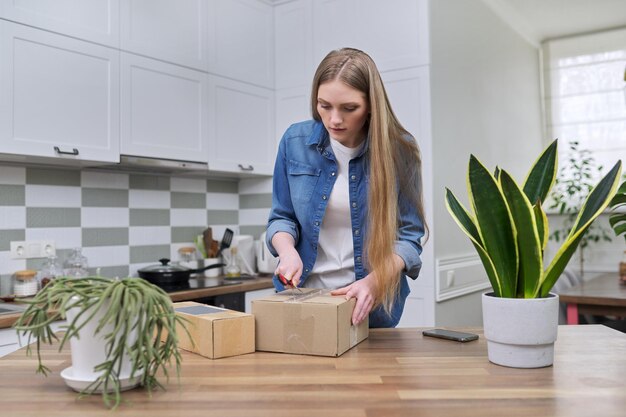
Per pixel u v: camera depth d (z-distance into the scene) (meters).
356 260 1.48
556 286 3.38
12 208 2.39
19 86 2.12
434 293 2.74
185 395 0.83
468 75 3.26
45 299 0.84
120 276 2.81
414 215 1.42
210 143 2.91
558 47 4.51
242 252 3.23
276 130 3.35
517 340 0.95
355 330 1.16
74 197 2.62
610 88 4.30
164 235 3.04
